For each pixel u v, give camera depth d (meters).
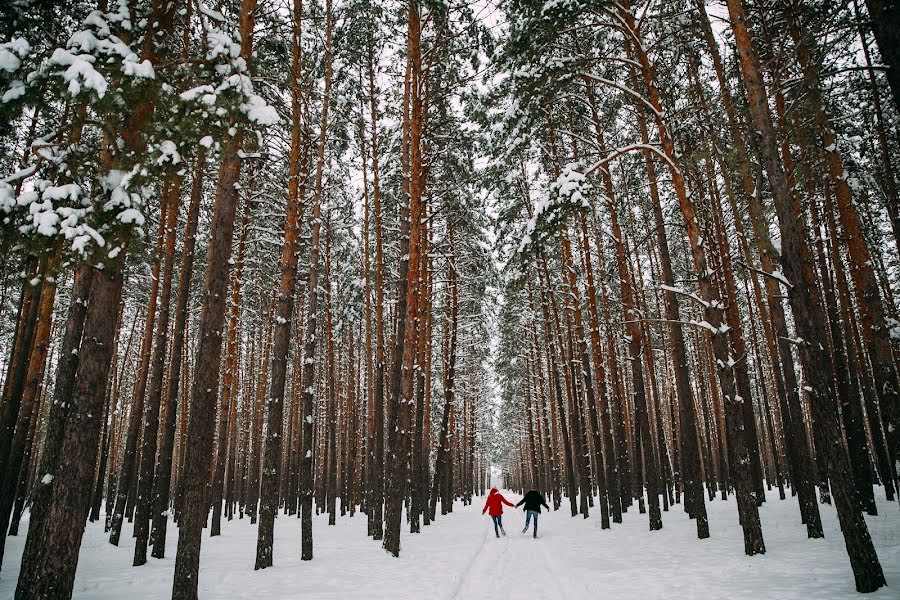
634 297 21.06
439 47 13.93
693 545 10.77
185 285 13.19
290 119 11.26
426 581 8.23
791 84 8.90
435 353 31.02
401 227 15.30
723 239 14.55
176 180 6.10
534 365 29.53
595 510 23.48
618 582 7.62
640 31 12.45
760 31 11.00
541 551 12.20
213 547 13.31
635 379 15.16
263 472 10.09
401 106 17.28
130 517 21.06
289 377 32.88
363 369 31.73
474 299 23.86
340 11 14.18
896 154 13.20
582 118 16.09
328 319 21.98
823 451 6.46
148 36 6.35
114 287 6.07
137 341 30.83
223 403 16.42
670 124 13.48
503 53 12.05
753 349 23.55
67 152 5.79
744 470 9.32
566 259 18.12
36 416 15.20
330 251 21.16
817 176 11.11
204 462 7.00
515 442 57.56
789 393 11.30
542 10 10.42
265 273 20.19
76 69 4.66
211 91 5.69
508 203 18.33
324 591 7.50
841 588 6.18
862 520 6.10
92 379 5.82
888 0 5.07
